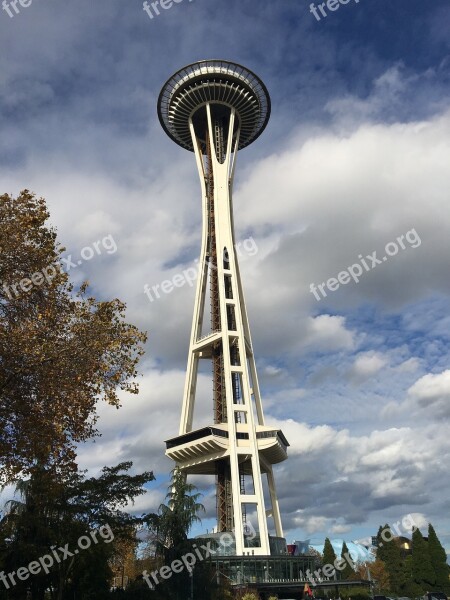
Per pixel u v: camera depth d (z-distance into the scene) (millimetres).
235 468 111875
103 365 36031
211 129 139625
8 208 36000
